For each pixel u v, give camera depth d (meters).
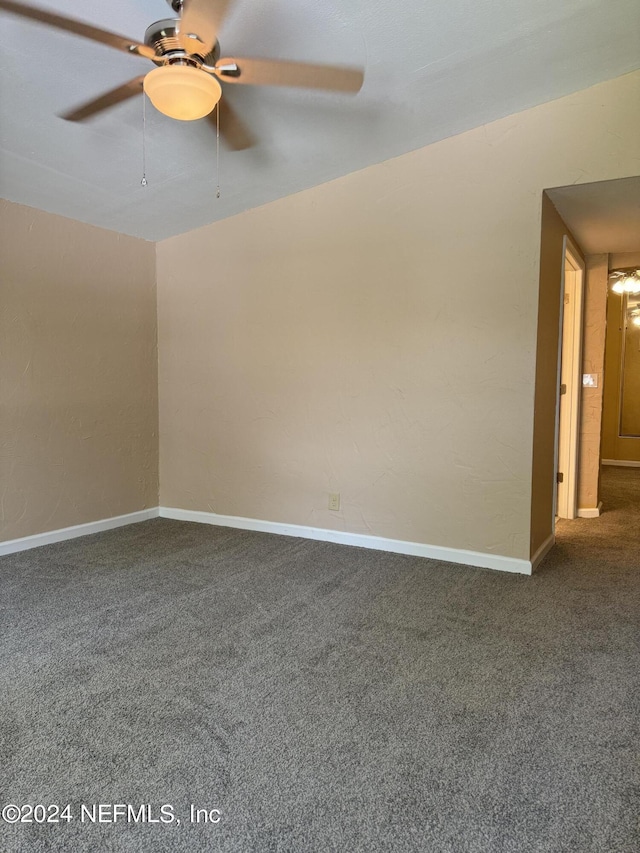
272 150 2.91
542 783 1.37
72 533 3.68
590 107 2.60
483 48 2.21
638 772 1.41
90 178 3.05
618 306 7.07
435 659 1.99
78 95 2.27
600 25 2.12
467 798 1.32
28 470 3.42
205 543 3.52
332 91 2.42
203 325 4.01
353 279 3.33
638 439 7.07
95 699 1.74
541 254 2.79
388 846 1.18
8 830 1.22
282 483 3.72
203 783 1.37
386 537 3.33
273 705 1.71
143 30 1.93
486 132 2.86
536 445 2.94
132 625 2.29
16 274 3.30
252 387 3.80
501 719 1.63
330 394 3.46
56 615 2.39
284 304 3.61
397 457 3.25
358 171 3.26
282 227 3.58
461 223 2.97
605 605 2.49
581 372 4.17
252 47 2.08
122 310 3.98
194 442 4.12
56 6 1.81
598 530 3.86
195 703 1.72
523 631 2.22
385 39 2.10
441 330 3.06
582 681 1.85
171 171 3.03
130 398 4.08
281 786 1.36
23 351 3.37
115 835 1.21
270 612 2.42
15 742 1.53
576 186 2.69
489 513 2.99
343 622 2.31
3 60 2.02
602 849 1.17
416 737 1.55
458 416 3.04
